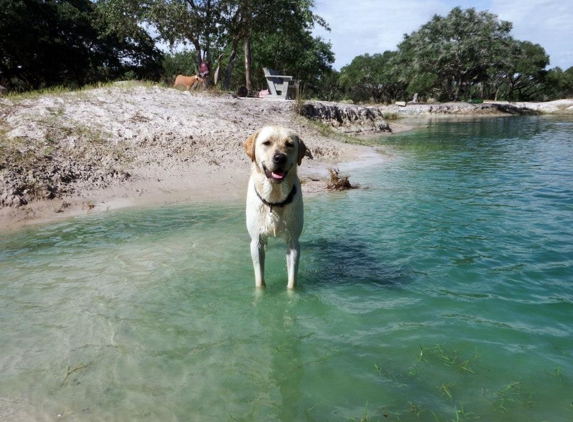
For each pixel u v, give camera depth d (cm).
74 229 296
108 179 388
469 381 132
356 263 234
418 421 115
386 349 151
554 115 1881
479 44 2409
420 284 204
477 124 1348
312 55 1816
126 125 500
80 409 123
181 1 992
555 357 143
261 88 2011
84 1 1630
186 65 2052
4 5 1295
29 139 419
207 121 559
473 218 304
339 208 341
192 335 164
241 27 1079
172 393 130
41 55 1514
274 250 264
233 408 124
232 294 200
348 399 126
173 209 346
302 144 202
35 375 139
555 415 116
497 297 188
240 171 443
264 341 160
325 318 176
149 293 201
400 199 362
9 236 284
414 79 2756
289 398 127
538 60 3073
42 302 191
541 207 325
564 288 194
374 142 773
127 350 154
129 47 1689
